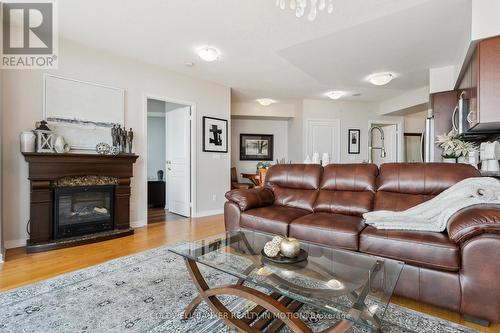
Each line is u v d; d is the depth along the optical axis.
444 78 4.05
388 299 1.21
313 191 2.85
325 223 2.16
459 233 1.55
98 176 3.31
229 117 5.22
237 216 2.70
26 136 2.79
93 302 1.74
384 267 1.48
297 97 6.14
